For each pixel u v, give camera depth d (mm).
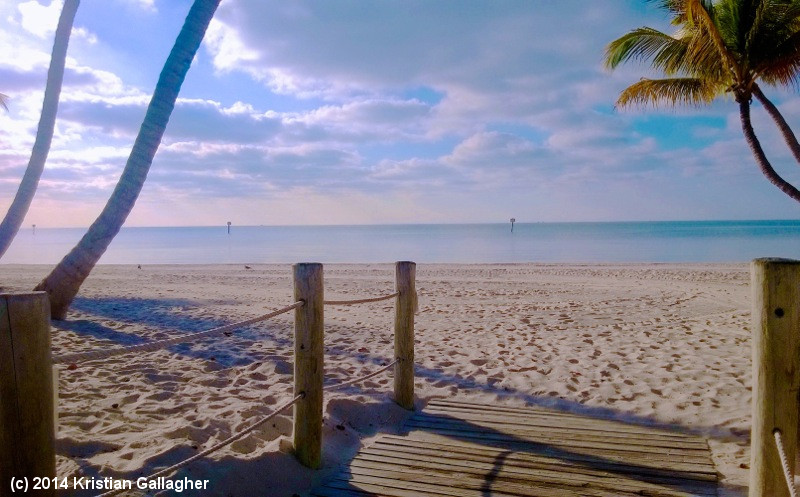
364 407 4754
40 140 9648
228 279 18656
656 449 3859
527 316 10422
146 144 8695
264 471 3420
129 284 16750
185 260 33812
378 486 3340
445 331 8836
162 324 9227
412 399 4980
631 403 5035
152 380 5660
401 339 4930
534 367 6379
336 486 3357
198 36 8445
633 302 12375
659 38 9805
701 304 12000
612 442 4008
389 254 37906
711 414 4656
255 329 8812
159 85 8477
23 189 9625
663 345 7551
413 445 3984
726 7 8688
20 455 1910
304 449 3613
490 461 3678
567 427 4348
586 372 6148
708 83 9562
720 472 3520
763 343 2541
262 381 5777
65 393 5062
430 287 15758
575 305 11891
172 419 4445
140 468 3355
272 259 34562
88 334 8109
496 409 4844
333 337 8336
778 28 8359
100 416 4461
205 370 6133
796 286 2480
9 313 1878
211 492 3133
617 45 10219
